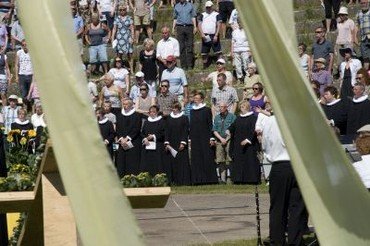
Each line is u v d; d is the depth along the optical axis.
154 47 72.12
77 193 12.24
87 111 12.30
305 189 12.34
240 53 71.44
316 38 67.44
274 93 12.37
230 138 55.44
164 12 83.12
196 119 56.44
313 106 12.29
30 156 29.00
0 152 28.42
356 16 71.50
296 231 32.84
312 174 12.33
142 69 69.38
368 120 49.12
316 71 61.69
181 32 76.00
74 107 12.30
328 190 12.30
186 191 51.84
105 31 79.94
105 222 12.21
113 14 80.00
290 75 12.33
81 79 12.36
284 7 12.50
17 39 80.69
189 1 78.94
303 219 32.88
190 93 66.25
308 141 12.33
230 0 77.62
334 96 49.72
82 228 12.21
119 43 76.69
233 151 54.94
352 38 68.94
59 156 12.29
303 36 78.00
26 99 73.69
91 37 76.38
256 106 54.78
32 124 61.97
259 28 12.37
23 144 43.88
